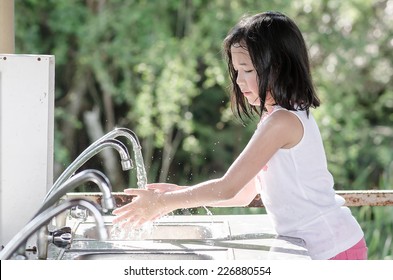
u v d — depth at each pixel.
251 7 9.05
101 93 9.51
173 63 8.90
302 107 2.80
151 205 2.69
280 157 2.76
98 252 2.67
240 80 2.85
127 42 9.02
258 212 7.06
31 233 1.92
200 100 9.54
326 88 9.30
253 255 2.60
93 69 9.31
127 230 3.06
